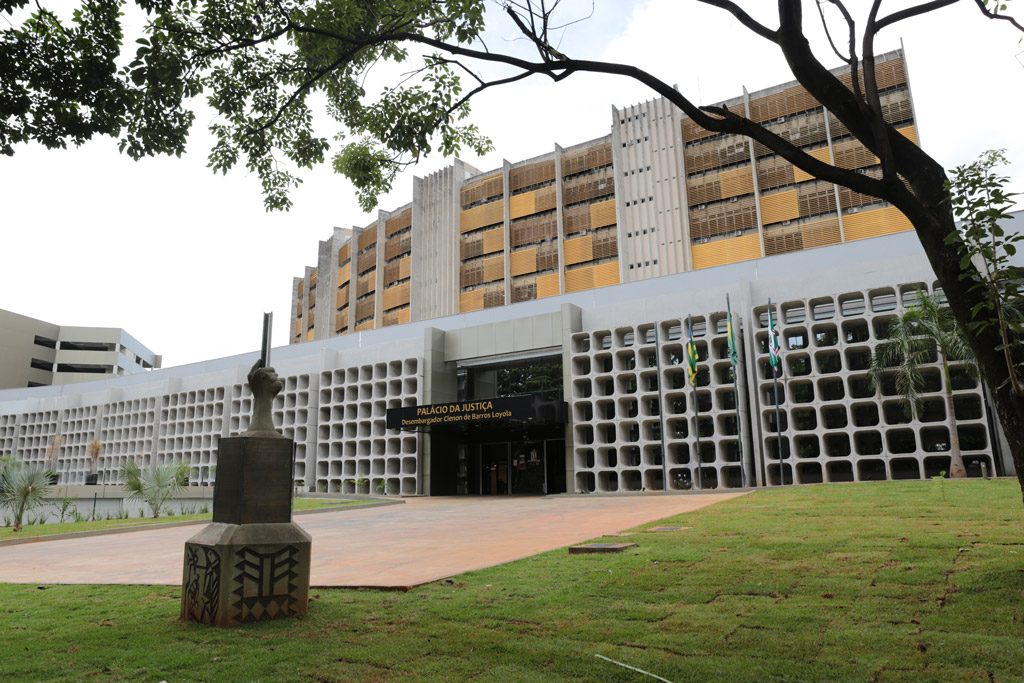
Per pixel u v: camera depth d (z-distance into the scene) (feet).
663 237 165.99
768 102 160.45
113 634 18.49
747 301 92.17
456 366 123.34
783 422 88.79
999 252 74.08
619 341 102.01
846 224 146.72
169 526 62.49
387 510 77.36
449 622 18.86
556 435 114.11
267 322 22.03
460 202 200.85
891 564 23.86
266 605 19.57
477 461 121.80
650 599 20.65
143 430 165.78
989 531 29.53
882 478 83.30
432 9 28.07
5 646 17.66
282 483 20.68
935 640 15.19
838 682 13.00
